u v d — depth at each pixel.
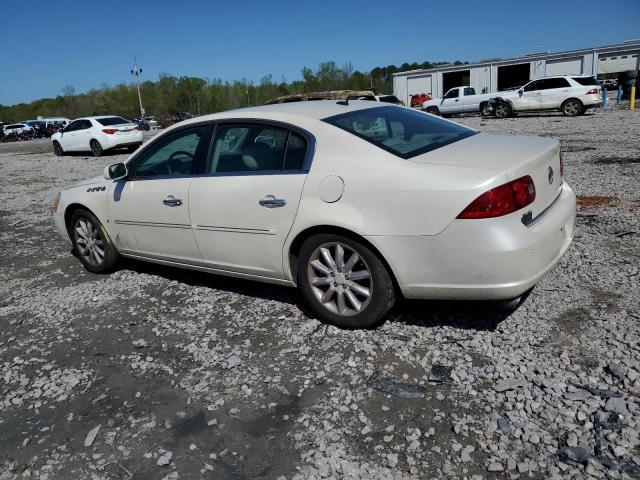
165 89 82.62
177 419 2.85
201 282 4.78
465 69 39.28
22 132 44.22
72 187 5.39
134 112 78.06
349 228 3.25
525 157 3.15
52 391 3.25
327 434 2.61
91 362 3.55
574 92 21.28
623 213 5.70
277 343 3.53
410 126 3.85
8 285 5.25
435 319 3.60
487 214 2.89
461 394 2.81
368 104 4.17
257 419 2.78
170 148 4.39
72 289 4.95
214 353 3.49
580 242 4.85
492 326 3.44
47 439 2.80
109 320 4.16
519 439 2.45
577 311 3.52
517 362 3.02
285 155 3.65
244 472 2.43
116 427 2.83
